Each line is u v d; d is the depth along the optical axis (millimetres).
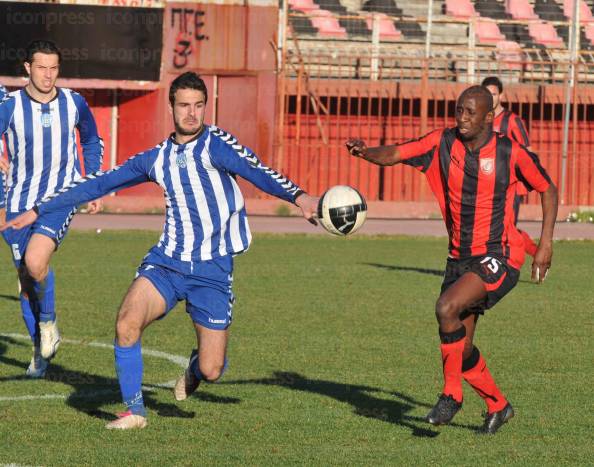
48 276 23328
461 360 18250
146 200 69375
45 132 24016
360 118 74562
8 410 20344
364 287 39094
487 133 19031
